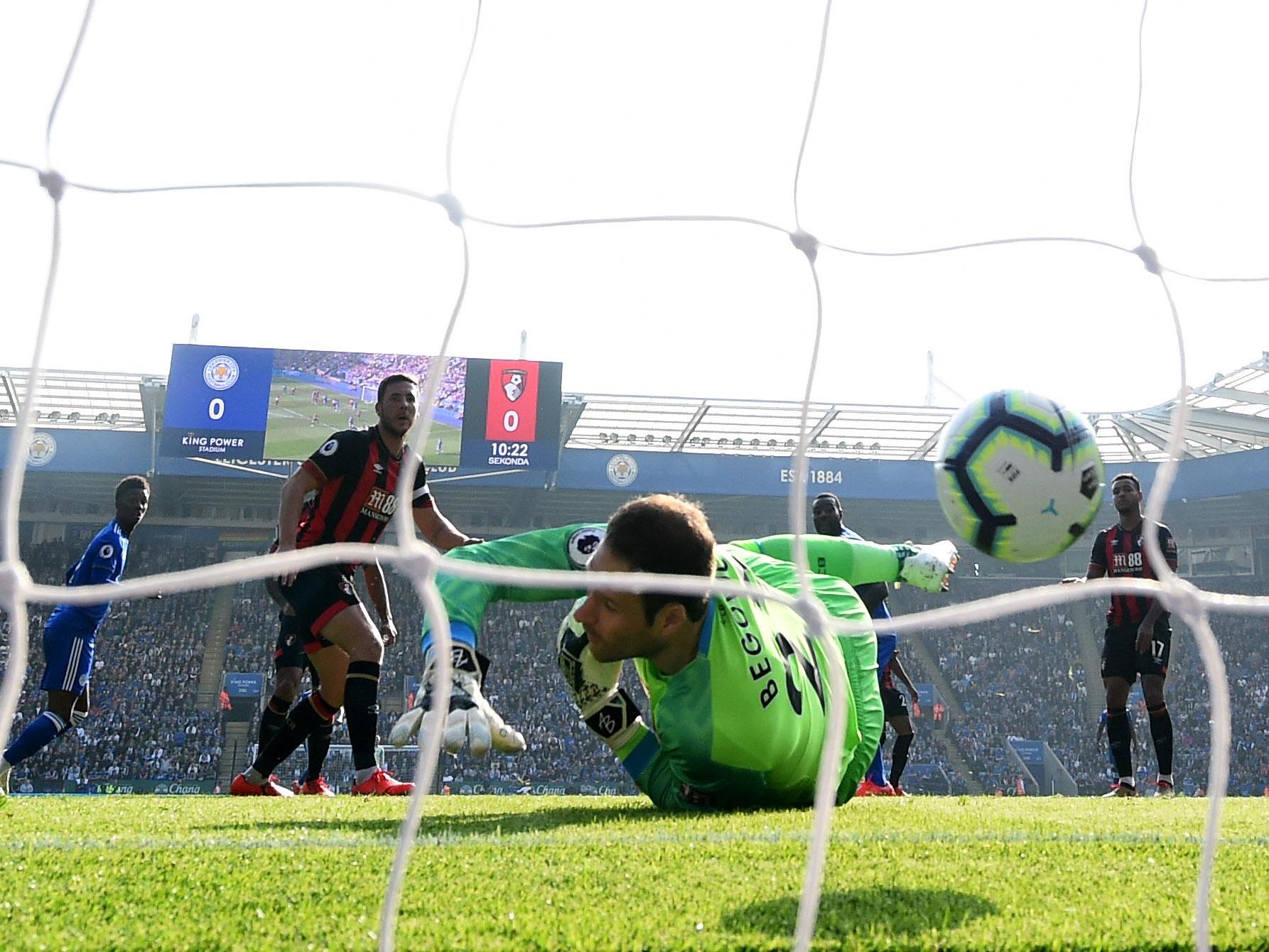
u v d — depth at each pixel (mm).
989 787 28375
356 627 5582
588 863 2342
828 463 31969
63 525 33594
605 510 34406
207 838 2863
